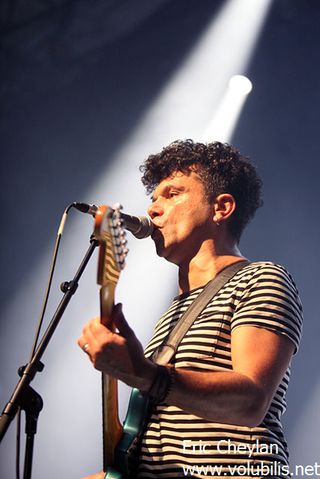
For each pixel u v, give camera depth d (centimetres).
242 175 270
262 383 192
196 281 247
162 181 268
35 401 199
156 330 248
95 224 182
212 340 216
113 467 222
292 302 216
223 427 207
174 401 182
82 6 879
